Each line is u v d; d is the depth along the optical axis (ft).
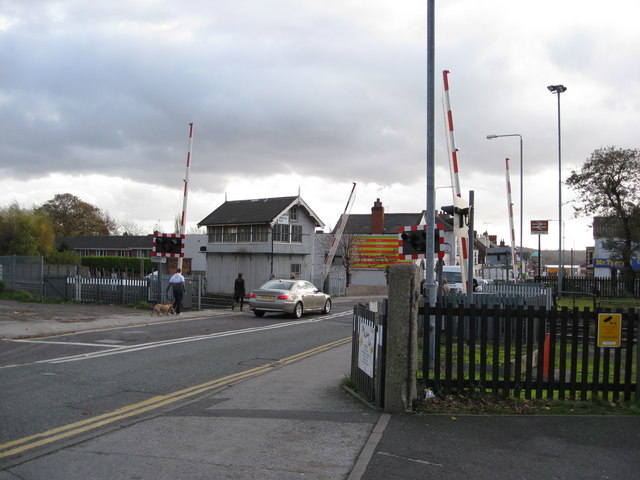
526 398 23.35
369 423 20.76
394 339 22.07
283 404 24.09
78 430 20.10
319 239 172.96
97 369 32.55
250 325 62.49
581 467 16.21
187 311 78.64
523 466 16.28
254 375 32.22
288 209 134.62
